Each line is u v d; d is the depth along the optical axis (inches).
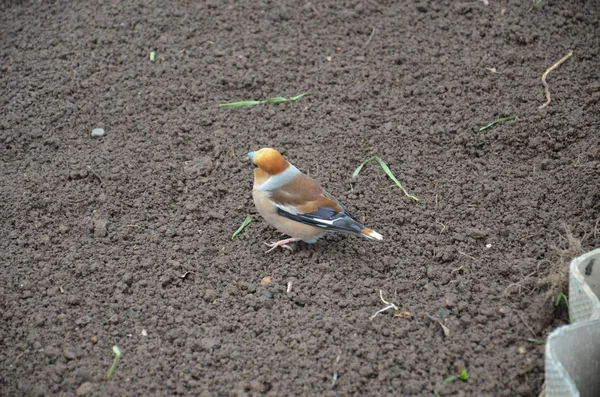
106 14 611.8
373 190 477.7
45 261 438.9
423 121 519.8
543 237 441.7
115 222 462.6
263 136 518.0
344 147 506.9
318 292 417.1
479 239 444.1
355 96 539.5
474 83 542.3
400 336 389.1
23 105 541.0
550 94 527.8
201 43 586.6
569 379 310.7
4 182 486.3
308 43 581.9
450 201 467.5
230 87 553.0
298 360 379.2
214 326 401.1
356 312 402.6
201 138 517.7
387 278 424.8
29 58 576.7
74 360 384.2
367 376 371.2
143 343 393.7
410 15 600.7
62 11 617.0
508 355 375.9
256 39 588.1
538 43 569.9
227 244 450.3
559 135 498.6
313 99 541.6
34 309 410.6
